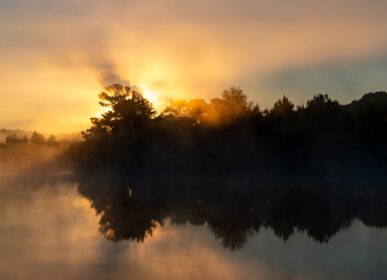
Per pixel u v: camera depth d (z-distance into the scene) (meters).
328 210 35.41
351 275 17.53
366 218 31.16
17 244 24.52
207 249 22.56
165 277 17.86
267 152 72.62
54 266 19.77
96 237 26.33
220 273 18.20
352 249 21.80
